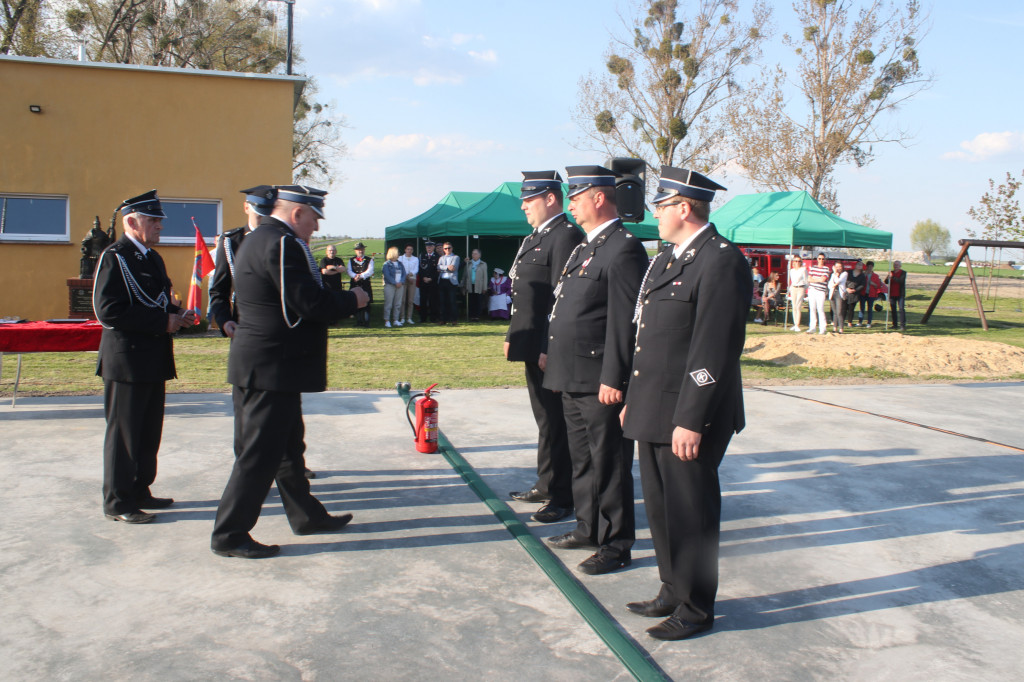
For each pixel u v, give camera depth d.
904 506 4.71
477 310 18.61
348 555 3.75
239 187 14.38
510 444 5.97
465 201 21.25
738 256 2.88
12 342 5.86
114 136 13.71
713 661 2.85
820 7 31.23
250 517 3.68
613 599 3.35
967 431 6.83
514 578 3.53
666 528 3.14
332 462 5.34
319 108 34.75
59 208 13.66
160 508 4.32
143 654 2.79
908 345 12.31
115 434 4.04
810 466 5.59
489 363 10.48
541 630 3.05
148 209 4.13
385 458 5.47
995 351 12.11
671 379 2.97
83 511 4.23
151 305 4.07
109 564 3.56
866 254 68.69
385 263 16.25
